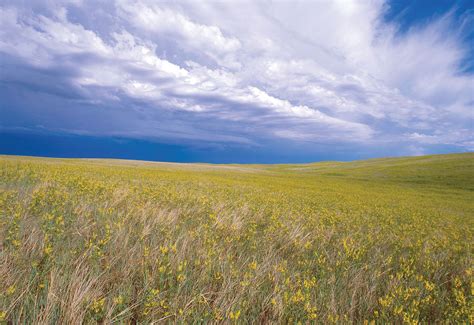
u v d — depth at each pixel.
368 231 8.25
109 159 82.38
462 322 3.25
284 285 3.48
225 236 5.64
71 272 3.21
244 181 35.22
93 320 2.50
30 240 3.82
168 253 3.71
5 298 2.56
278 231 6.37
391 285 3.98
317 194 24.47
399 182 54.47
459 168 61.25
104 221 5.25
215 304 3.04
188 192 12.52
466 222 14.83
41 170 14.85
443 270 5.18
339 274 4.22
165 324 2.79
